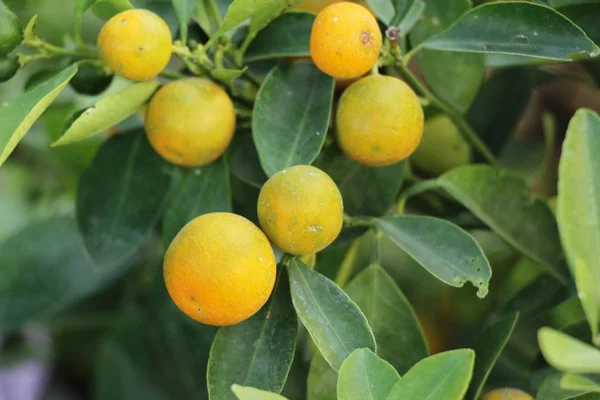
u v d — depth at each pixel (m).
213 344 0.49
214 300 0.46
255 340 0.49
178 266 0.46
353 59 0.49
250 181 0.55
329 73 0.50
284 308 0.49
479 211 0.55
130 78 0.50
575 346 0.42
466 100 0.57
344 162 0.53
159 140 0.52
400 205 0.56
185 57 0.52
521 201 0.55
